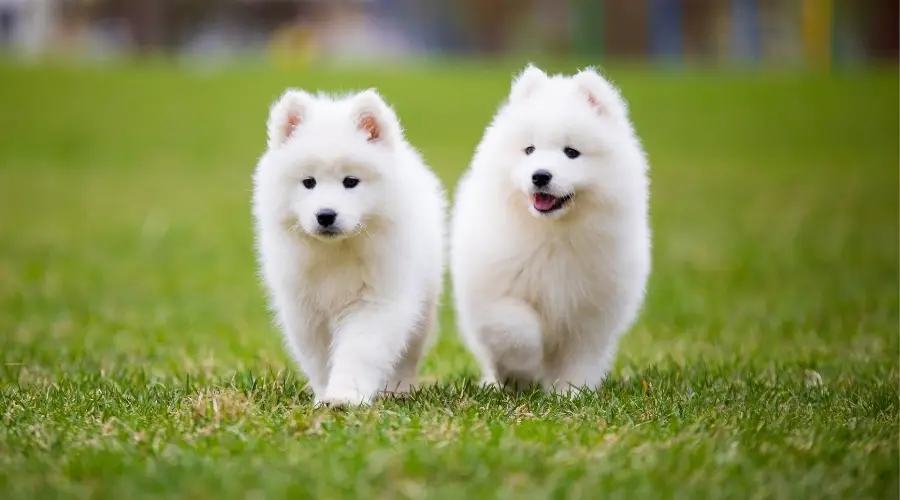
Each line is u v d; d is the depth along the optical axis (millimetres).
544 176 7766
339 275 7586
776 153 28953
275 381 8078
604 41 57281
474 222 8383
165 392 7785
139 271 16281
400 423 6574
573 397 7715
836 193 23922
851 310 13070
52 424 6715
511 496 5273
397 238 7586
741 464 5852
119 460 5863
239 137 30859
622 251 8211
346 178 7457
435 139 29906
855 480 5680
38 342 11023
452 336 12109
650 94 36406
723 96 36031
